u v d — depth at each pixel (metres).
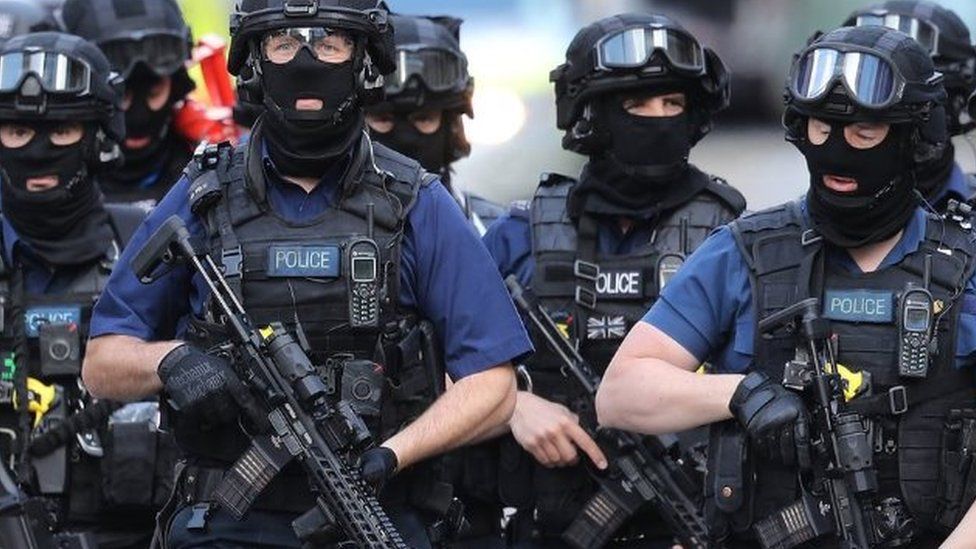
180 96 32.88
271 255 22.56
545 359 27.33
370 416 22.45
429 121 30.03
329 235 22.62
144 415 27.77
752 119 70.44
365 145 22.86
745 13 69.81
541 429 26.80
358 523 21.94
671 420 22.66
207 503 22.80
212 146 23.17
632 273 27.33
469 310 22.83
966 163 44.03
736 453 22.48
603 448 26.92
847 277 22.55
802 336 22.31
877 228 22.39
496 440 27.59
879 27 22.34
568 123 27.72
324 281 22.53
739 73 69.94
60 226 27.47
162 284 23.03
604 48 27.14
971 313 22.28
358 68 22.48
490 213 30.80
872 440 22.25
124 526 28.02
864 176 22.09
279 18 22.23
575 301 27.36
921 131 22.17
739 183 68.56
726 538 22.89
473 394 22.80
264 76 22.44
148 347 22.78
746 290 22.69
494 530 28.45
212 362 22.19
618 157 27.31
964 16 61.88
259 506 22.73
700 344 22.89
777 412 21.86
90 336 23.22
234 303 22.41
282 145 22.62
